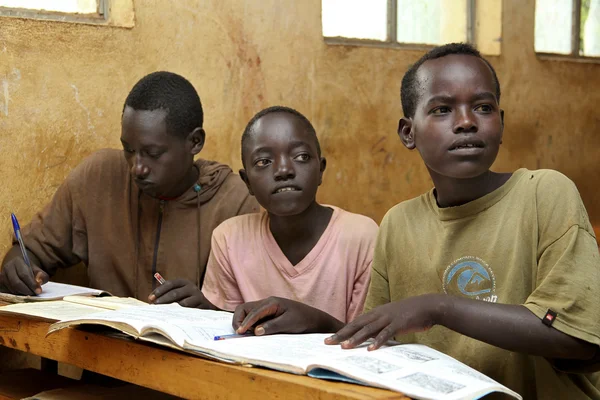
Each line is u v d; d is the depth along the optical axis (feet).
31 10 9.31
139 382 4.77
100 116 9.66
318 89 12.04
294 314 4.94
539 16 15.81
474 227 5.12
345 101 12.42
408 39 13.69
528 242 4.87
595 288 4.40
